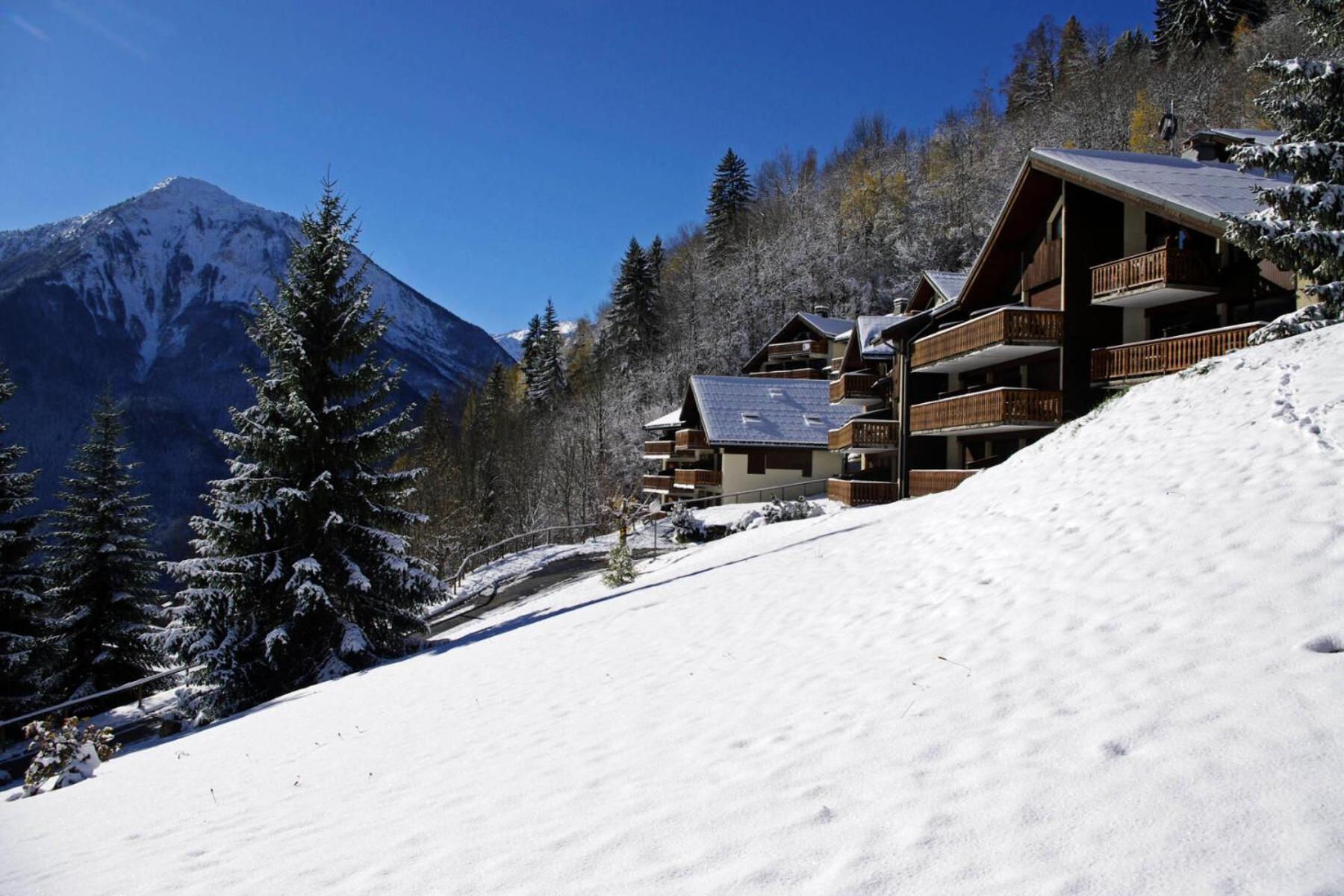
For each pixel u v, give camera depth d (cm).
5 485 2356
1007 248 2581
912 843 312
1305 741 322
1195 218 1730
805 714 529
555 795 461
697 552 2188
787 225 8806
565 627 1289
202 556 1752
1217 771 317
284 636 1590
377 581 1783
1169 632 491
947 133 9175
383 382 1895
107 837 588
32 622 2309
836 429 4288
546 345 8762
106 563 2581
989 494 1144
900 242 7425
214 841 509
